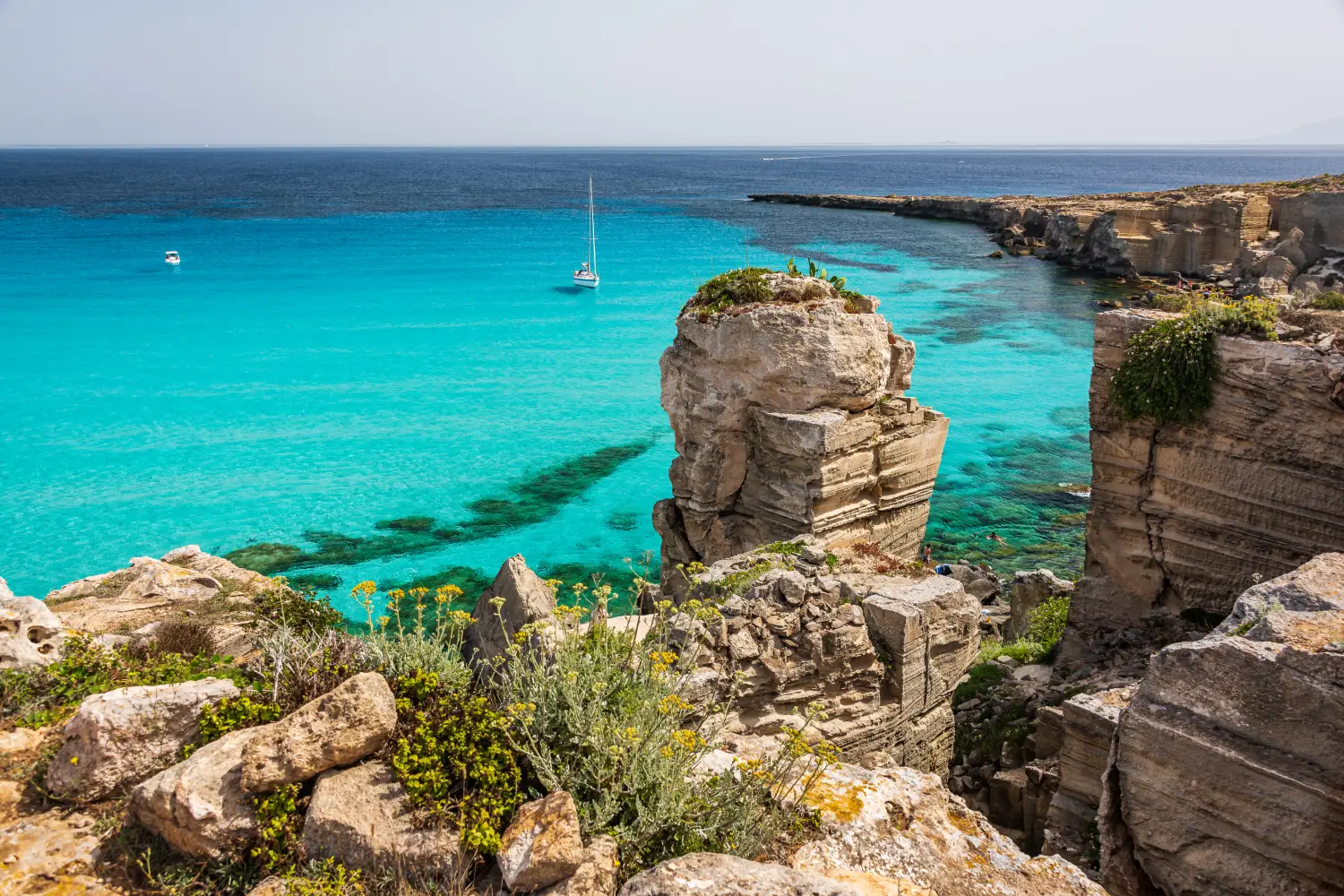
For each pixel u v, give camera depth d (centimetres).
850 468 2203
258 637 1151
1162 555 1902
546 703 836
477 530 3534
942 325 7194
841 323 2200
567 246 11781
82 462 4112
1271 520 1734
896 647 1441
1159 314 1875
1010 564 3350
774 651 1342
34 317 7062
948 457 4447
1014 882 808
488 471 4128
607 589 1070
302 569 3177
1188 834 1047
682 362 2352
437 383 5478
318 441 4466
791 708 1342
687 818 777
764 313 2180
